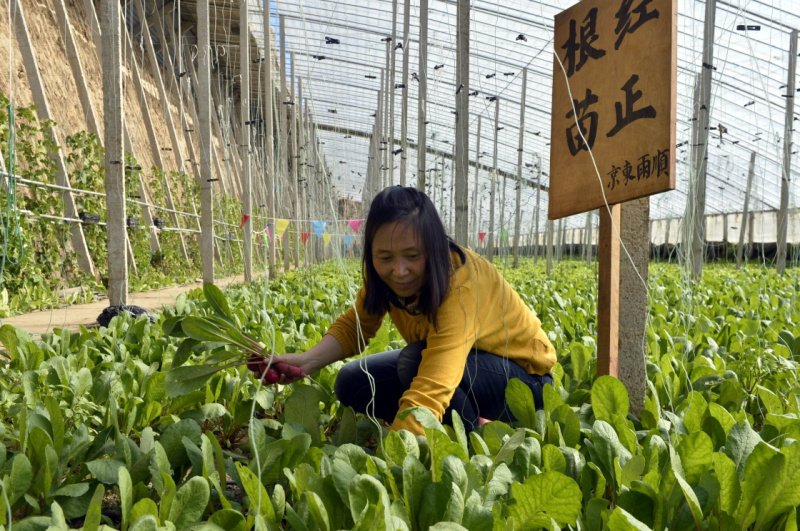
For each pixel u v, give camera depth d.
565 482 1.19
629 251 2.13
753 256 23.59
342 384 2.21
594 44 2.03
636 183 1.83
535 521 1.24
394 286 1.89
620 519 1.15
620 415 1.78
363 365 2.20
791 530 1.28
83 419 2.02
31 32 10.88
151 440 1.59
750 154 17.75
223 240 17.91
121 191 5.73
